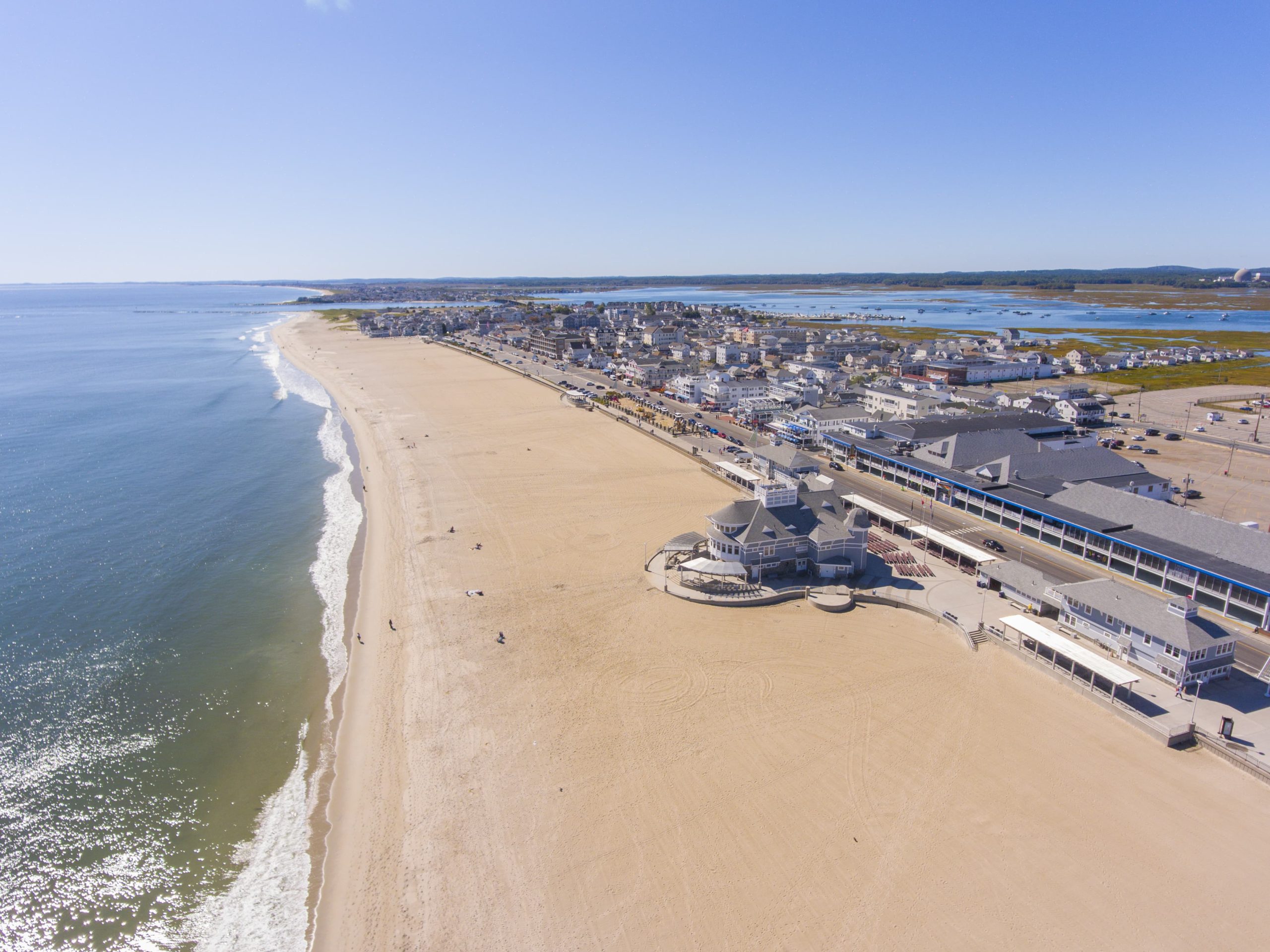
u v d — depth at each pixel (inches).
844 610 2783.0
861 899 1524.4
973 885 1555.1
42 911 1550.2
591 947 1430.9
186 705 2223.2
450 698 2247.8
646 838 1696.6
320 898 1565.0
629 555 3326.8
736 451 5157.5
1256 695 2197.3
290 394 7736.2
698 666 2406.5
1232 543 2869.1
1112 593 2482.8
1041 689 2268.7
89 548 3410.4
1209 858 1620.3
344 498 4188.0
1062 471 3971.5
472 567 3216.0
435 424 6176.2
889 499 4178.2
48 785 1900.8
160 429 5989.2
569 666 2410.2
